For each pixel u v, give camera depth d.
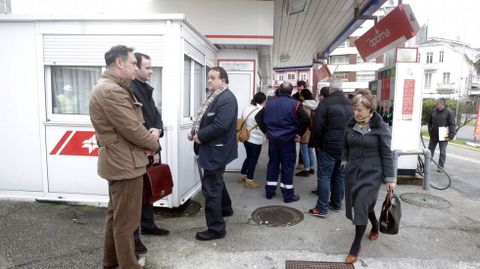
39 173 4.64
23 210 4.36
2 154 4.64
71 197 4.62
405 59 6.36
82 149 4.54
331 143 4.34
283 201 5.15
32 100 4.53
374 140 3.38
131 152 2.62
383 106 6.96
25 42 4.45
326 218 4.47
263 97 5.83
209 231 3.74
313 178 6.72
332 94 4.44
